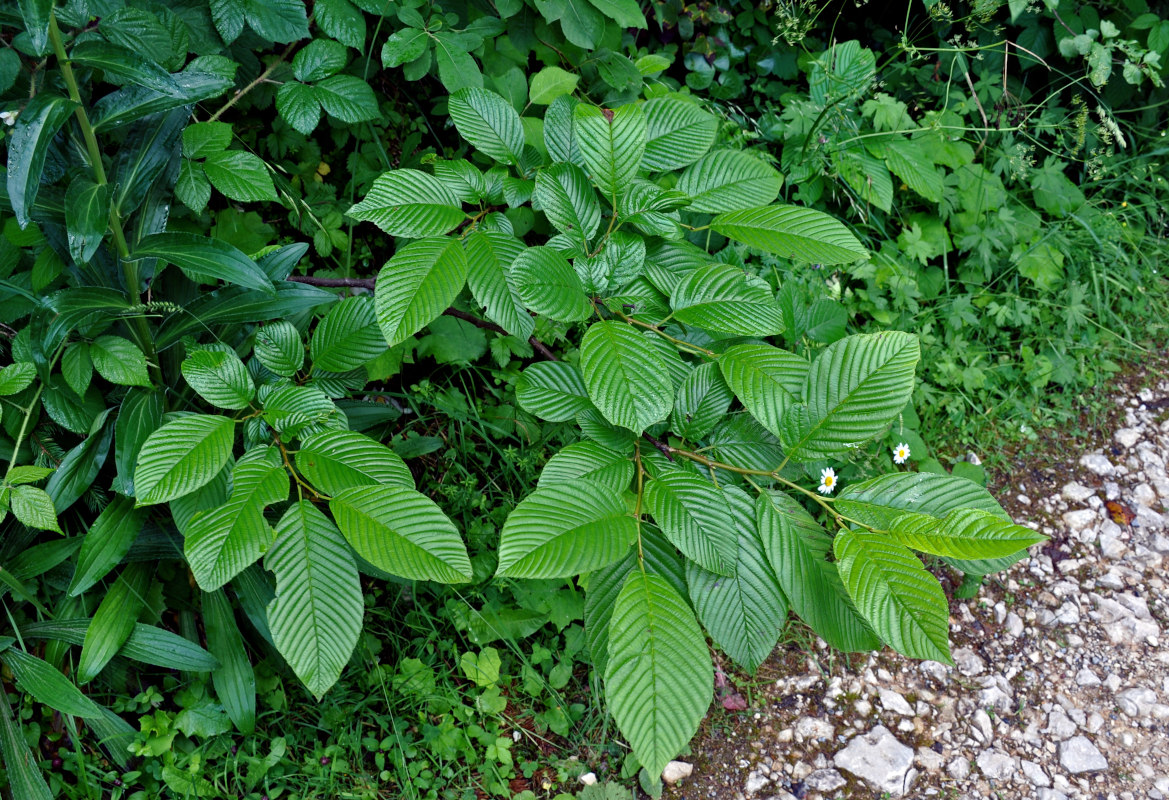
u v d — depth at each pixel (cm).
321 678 78
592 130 87
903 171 139
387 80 121
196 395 97
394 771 101
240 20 98
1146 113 170
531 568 74
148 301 91
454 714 104
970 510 75
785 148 138
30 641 97
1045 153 164
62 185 84
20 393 92
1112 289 155
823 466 110
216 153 95
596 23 112
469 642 109
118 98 80
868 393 78
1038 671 114
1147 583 123
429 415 120
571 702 108
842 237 87
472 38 108
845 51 136
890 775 105
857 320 140
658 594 76
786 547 80
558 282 82
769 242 87
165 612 106
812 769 105
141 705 101
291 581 79
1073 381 143
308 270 120
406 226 85
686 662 74
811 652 114
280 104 101
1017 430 137
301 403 85
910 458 126
